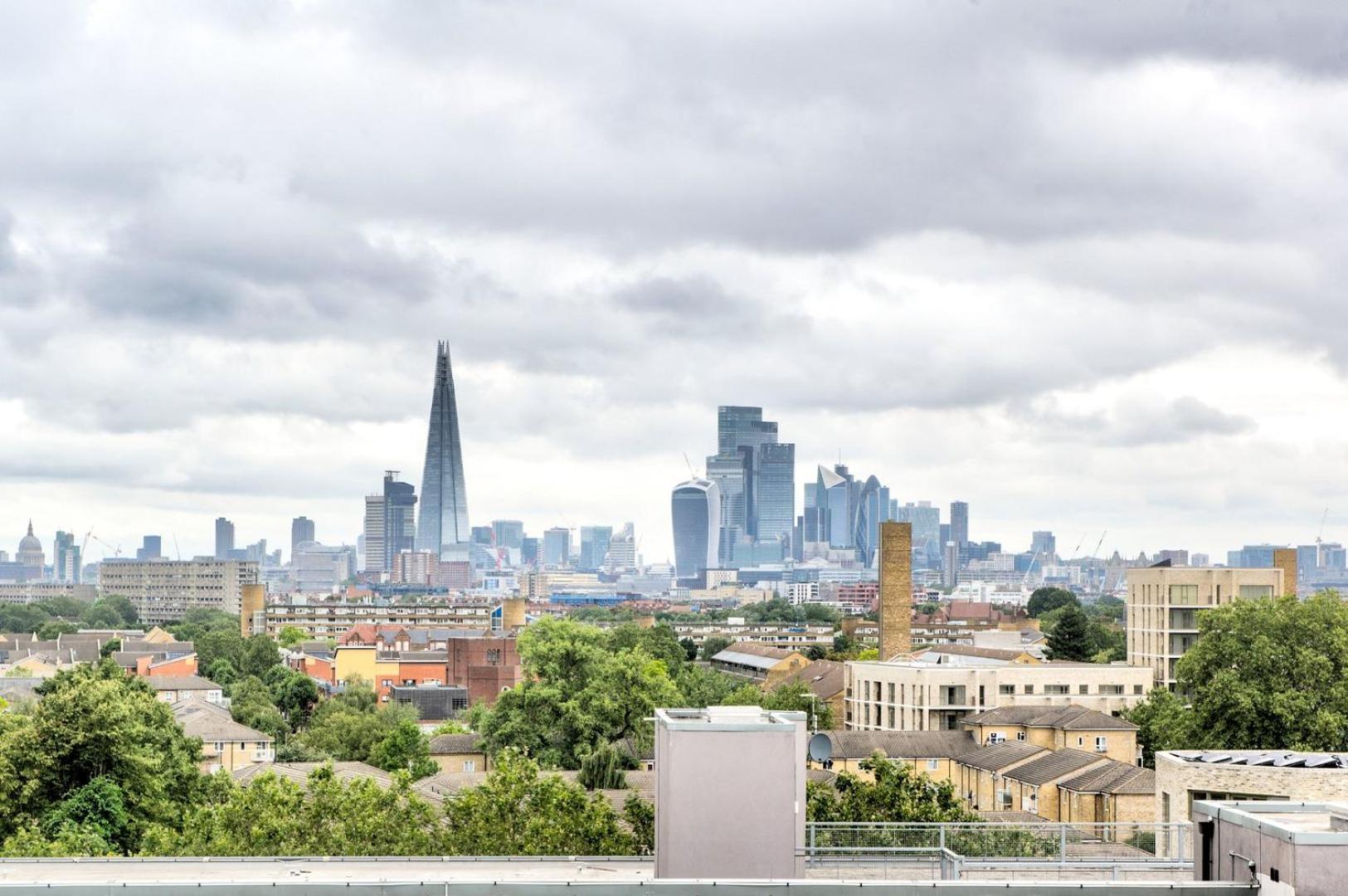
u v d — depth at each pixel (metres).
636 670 149.62
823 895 33.56
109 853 84.19
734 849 42.28
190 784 109.44
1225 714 115.81
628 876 45.47
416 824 74.31
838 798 99.69
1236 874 33.72
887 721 190.25
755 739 42.59
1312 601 120.62
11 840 82.81
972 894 33.53
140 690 124.69
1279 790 68.62
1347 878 31.12
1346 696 112.31
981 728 162.88
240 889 34.31
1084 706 184.38
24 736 91.56
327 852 71.44
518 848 71.56
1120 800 119.81
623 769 129.62
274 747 192.75
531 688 150.62
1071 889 33.47
